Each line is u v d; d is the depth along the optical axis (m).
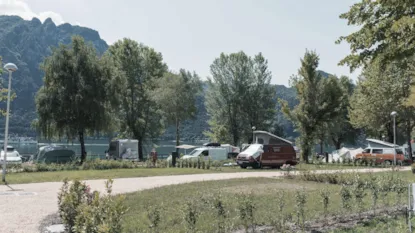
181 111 63.44
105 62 38.34
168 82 62.78
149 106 57.59
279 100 40.97
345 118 65.25
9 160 31.73
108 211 5.18
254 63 64.25
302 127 39.53
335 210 10.20
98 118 36.16
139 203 11.59
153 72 64.88
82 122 35.84
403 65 8.64
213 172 25.30
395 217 9.22
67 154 33.69
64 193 8.06
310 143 39.31
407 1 6.73
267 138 34.09
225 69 64.25
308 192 14.02
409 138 42.50
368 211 10.11
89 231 5.10
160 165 30.94
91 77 36.44
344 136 69.19
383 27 7.40
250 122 63.88
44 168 25.64
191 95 67.44
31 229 8.39
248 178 19.77
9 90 19.03
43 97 35.41
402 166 34.22
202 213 9.70
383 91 40.06
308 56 39.25
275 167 30.33
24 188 15.95
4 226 8.64
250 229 8.29
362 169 26.42
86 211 5.35
